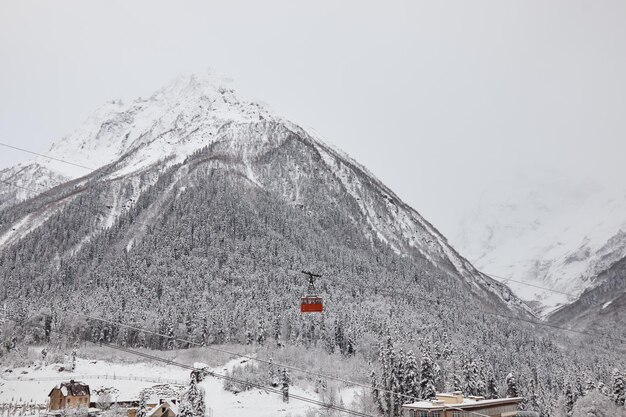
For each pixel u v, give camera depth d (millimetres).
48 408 146750
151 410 138625
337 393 154000
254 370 175250
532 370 199375
